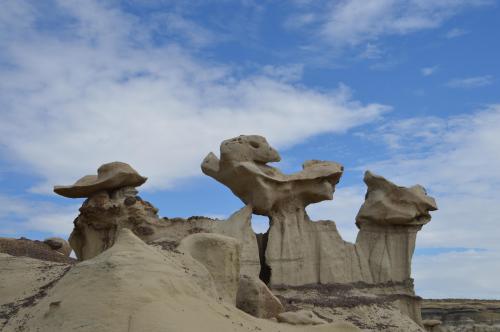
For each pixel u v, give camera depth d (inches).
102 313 918.4
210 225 1734.7
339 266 1871.3
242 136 1815.9
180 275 1081.4
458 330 2576.3
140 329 890.1
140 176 1689.2
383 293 1920.5
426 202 1966.0
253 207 1793.8
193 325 946.7
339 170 1888.5
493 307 2689.5
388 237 1983.3
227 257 1290.6
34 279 1314.0
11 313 1107.9
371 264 1955.0
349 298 1770.4
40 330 938.7
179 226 1711.4
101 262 1021.8
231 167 1772.9
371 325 1680.6
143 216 1664.6
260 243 1865.2
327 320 1658.5
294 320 1339.8
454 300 2859.3
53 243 1852.9
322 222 1903.3
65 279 1041.5
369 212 1980.8
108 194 1686.8
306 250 1843.0
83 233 1697.8
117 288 959.6
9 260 1427.2
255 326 1107.9
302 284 1804.9
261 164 1817.2
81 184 1667.1
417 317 1932.8
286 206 1850.4
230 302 1274.6
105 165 1678.2
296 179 1831.9
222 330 987.3
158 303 957.8
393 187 1964.8
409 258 1963.6
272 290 1755.7
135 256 1045.2
